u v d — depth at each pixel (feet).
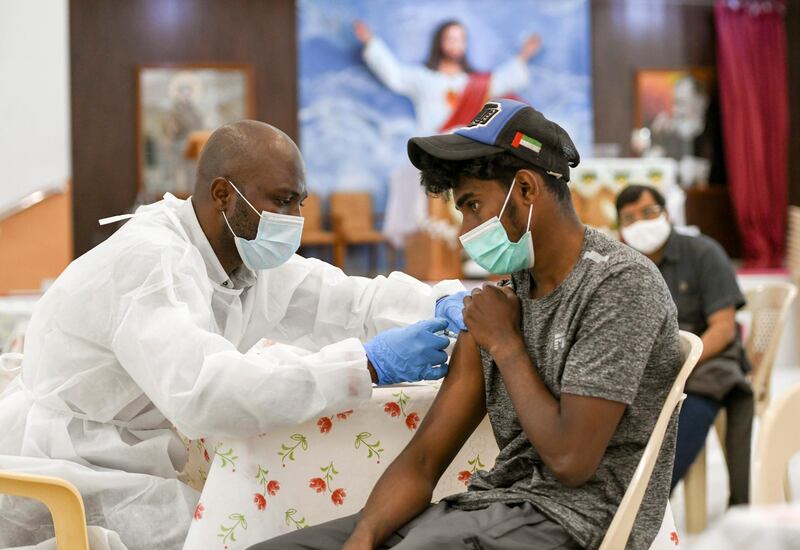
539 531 4.90
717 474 14.07
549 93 35.60
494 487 5.35
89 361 6.36
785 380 23.13
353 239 33.17
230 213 6.65
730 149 35.65
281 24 34.14
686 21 36.11
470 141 5.21
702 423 10.43
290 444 5.76
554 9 35.45
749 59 35.60
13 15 26.45
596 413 4.83
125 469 6.52
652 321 4.96
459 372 5.61
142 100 33.14
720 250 11.37
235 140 6.63
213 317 6.59
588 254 5.18
